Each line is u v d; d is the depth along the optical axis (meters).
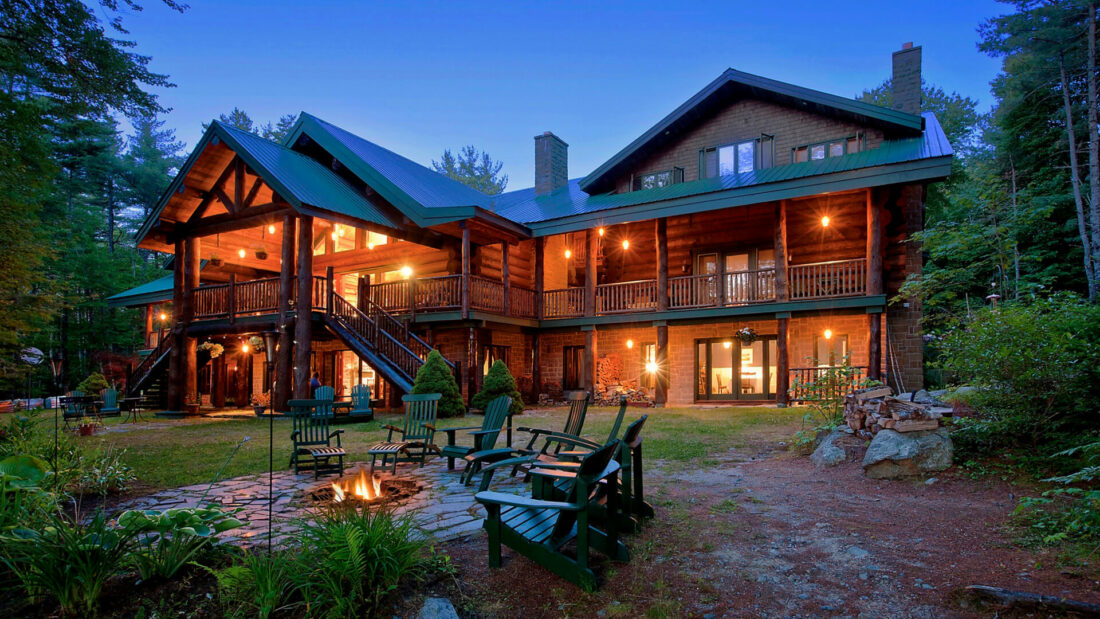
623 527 4.63
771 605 3.45
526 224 17.78
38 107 9.71
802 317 15.96
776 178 14.76
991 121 37.75
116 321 31.70
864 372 14.69
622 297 17.23
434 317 15.79
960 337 6.55
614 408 16.12
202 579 3.72
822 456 6.78
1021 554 3.88
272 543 4.39
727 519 4.94
